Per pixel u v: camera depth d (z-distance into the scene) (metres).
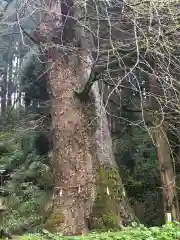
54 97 9.84
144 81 11.36
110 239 7.18
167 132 12.23
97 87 11.15
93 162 10.16
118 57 7.51
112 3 9.34
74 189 9.33
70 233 8.99
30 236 8.30
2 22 9.59
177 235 7.33
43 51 9.72
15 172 15.58
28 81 17.06
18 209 12.76
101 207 10.77
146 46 7.23
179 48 8.35
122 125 16.17
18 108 18.52
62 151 9.52
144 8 7.52
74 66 9.89
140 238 7.21
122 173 15.14
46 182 13.53
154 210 13.91
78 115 9.70
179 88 8.78
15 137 17.02
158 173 14.60
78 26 9.70
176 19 7.63
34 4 9.72
